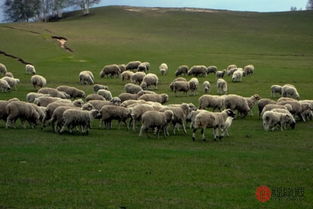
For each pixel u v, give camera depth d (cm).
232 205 1602
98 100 3500
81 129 2947
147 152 2327
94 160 2119
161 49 9206
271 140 2805
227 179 1902
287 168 2106
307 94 4841
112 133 2891
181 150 2406
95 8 17038
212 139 2794
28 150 2259
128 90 4525
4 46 8725
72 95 4356
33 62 7475
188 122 3322
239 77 5856
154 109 3080
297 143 2728
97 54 8494
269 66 7250
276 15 14788
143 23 12988
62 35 10300
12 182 1750
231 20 13738
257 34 11500
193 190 1745
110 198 1623
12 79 4950
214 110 3741
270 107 3425
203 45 9838
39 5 16025
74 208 1514
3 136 2616
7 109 2858
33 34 10175
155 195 1673
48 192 1656
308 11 15238
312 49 9612
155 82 5172
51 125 3050
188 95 4741
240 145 2628
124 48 9194
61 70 6731
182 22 13175
